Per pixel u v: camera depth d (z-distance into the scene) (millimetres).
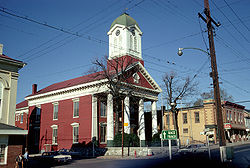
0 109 23469
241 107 64375
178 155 30625
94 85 41375
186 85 51375
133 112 49125
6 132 20312
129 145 38469
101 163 26016
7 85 24266
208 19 23516
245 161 21297
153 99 48438
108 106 39781
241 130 62656
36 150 48844
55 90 47156
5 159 20625
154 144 43938
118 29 48969
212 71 22703
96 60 38938
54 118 47344
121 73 40312
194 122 52594
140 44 50969
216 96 21938
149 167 20422
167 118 56188
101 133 41344
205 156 27016
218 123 21484
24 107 57375
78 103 43688
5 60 23969
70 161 30141
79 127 42094
